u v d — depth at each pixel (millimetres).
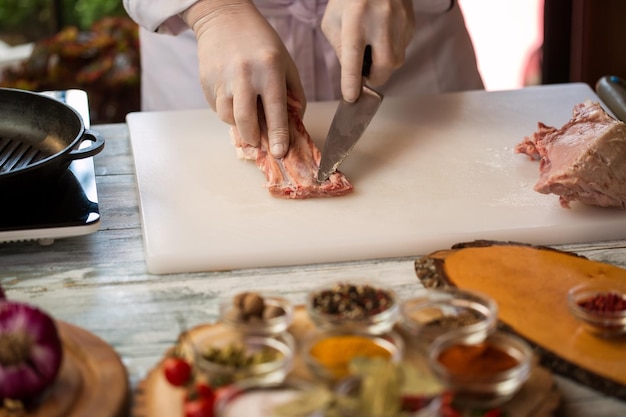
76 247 1737
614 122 1861
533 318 1460
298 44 2547
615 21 3201
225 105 2051
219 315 1479
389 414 1089
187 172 2004
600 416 1274
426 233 1738
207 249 1674
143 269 1667
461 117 2314
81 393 1262
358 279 1504
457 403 1227
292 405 1110
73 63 3658
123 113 3709
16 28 4402
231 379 1228
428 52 2658
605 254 1738
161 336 1453
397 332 1397
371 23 2115
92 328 1472
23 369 1199
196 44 2648
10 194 1674
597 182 1780
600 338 1413
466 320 1394
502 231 1760
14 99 1946
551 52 3373
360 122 2057
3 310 1223
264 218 1804
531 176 1987
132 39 3715
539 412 1240
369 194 1906
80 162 1918
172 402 1240
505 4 4324
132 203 1928
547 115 2328
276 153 1944
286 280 1635
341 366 1250
